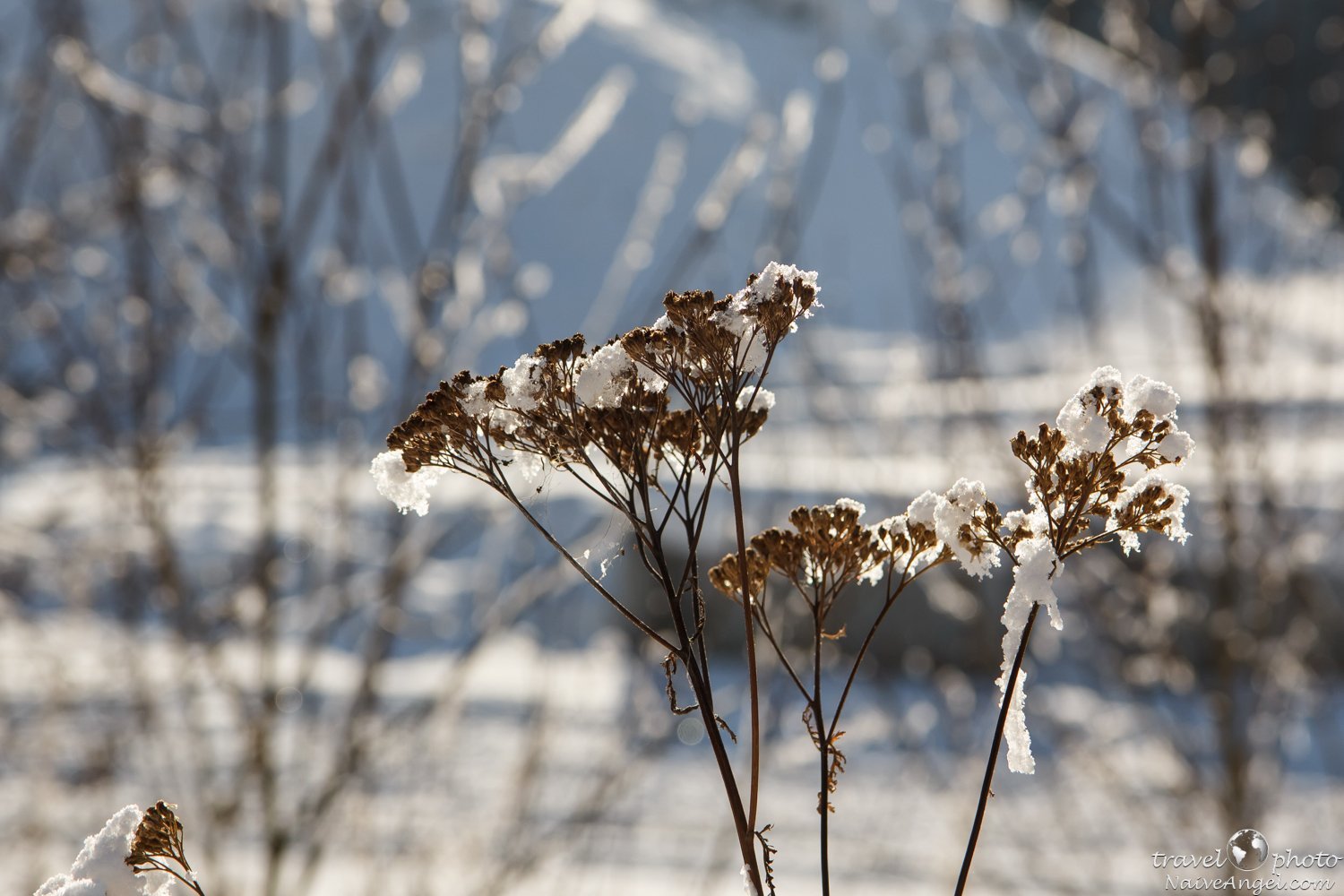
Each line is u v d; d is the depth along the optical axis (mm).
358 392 4277
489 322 4496
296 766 4133
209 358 4477
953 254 5285
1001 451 4746
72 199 4480
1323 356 5074
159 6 4465
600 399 1550
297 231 4074
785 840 7777
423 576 13922
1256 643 4789
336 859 4934
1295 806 6203
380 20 4133
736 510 1524
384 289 4344
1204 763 4863
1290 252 5270
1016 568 1558
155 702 4375
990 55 5555
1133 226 5043
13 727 4668
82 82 4266
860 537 1669
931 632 9773
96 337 4391
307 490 4297
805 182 4809
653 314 4492
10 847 4621
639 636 5363
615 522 1582
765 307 1567
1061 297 5773
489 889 4168
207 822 4184
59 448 4406
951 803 5953
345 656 9188
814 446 5270
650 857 7301
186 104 4297
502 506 4484
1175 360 5223
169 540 4238
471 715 9367
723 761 1453
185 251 4406
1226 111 5016
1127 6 5199
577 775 5383
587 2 4477
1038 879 5406
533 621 5008
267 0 4191
